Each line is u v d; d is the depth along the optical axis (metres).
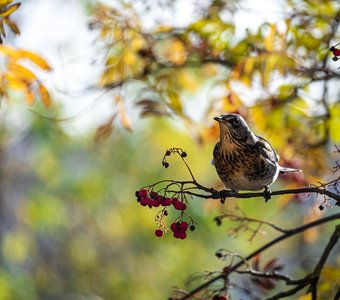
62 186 22.58
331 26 11.60
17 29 9.90
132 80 12.64
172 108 12.46
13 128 19.98
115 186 22.66
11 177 22.55
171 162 21.97
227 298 10.85
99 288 23.28
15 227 22.62
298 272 21.19
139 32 12.39
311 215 13.21
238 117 11.69
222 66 13.05
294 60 11.51
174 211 22.38
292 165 12.86
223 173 12.04
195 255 22.72
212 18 11.97
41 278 23.08
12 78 10.40
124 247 23.31
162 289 22.69
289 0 11.70
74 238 23.47
